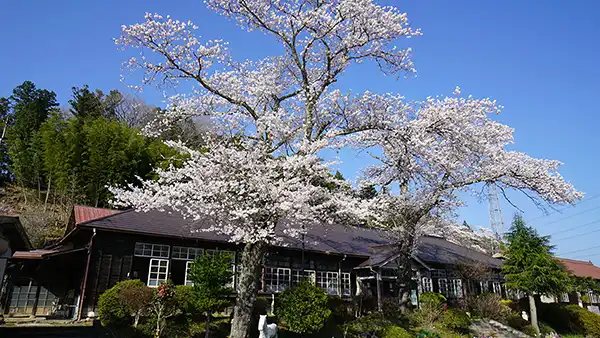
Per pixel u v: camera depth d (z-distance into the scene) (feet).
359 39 41.50
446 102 40.45
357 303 55.83
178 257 48.91
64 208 81.71
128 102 135.85
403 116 40.09
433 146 40.27
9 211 77.46
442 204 60.80
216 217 37.70
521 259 65.98
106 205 80.74
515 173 51.01
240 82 42.11
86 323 40.16
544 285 63.05
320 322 39.75
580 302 97.91
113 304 37.04
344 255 60.44
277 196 33.88
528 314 73.87
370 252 64.49
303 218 35.12
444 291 73.36
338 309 51.55
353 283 62.49
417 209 56.65
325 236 64.95
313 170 36.73
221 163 35.73
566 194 50.21
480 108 42.34
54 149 86.84
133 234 46.01
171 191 35.58
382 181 56.75
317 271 59.06
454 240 83.20
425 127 38.96
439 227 68.13
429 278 70.95
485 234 79.46
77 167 83.35
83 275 45.91
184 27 37.45
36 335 35.04
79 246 50.75
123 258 45.24
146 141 89.66
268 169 36.04
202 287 35.78
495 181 52.85
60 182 82.53
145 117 131.23
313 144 35.83
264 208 34.37
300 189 35.06
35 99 128.98
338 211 37.63
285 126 37.47
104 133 83.97
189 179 41.32
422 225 63.87
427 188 53.52
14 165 95.40
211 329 38.83
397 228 58.80
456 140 40.42
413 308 58.23
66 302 49.55
